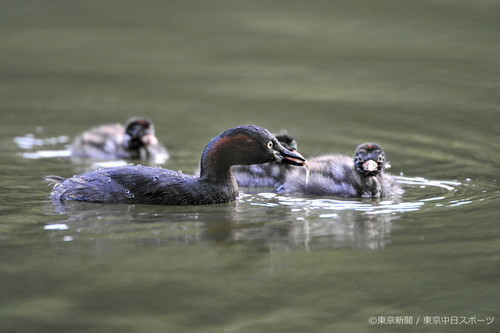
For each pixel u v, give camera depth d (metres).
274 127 19.25
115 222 11.77
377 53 25.03
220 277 9.47
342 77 23.33
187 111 20.91
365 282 9.33
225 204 13.11
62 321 8.32
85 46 26.70
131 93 22.55
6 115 20.73
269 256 10.18
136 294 8.98
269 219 12.02
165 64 25.05
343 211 12.59
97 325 8.24
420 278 9.45
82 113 20.97
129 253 10.27
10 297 8.88
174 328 8.18
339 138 18.30
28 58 25.61
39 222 11.73
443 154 16.86
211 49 26.20
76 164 16.81
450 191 13.91
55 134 19.33
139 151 17.77
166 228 11.45
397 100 21.20
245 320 8.38
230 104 21.36
